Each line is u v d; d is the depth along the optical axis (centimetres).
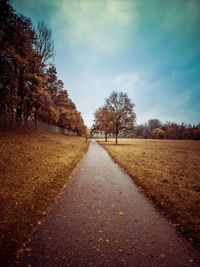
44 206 423
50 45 2222
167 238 294
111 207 428
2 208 389
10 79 1374
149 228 327
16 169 718
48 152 1241
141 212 400
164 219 365
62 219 360
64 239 289
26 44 1474
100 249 264
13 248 262
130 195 520
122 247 270
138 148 2408
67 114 3462
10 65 1361
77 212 396
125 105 3303
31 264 232
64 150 1536
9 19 1320
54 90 2603
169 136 9300
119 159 1219
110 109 3431
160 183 625
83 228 325
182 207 410
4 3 1230
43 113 2328
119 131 3438
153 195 499
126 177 743
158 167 962
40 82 1702
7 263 233
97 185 621
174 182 651
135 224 343
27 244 274
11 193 484
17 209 392
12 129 1548
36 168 790
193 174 810
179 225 334
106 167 964
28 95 1661
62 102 3191
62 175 734
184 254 253
